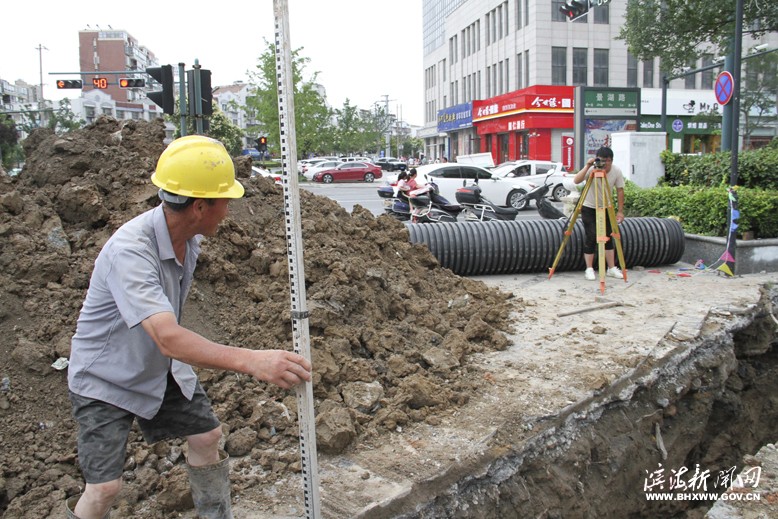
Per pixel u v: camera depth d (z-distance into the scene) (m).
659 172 13.99
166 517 3.16
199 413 2.79
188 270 2.69
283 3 2.55
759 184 11.70
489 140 50.09
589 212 8.30
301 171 41.91
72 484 3.24
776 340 7.08
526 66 45.00
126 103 91.06
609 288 7.99
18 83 118.19
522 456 4.00
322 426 3.78
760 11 15.79
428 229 8.61
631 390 4.89
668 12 17.67
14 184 5.24
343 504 3.28
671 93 40.59
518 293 7.72
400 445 3.91
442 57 63.97
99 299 2.44
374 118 88.56
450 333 5.42
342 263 5.38
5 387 3.60
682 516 5.28
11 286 4.12
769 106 28.05
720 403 6.00
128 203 5.11
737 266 8.95
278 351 2.50
